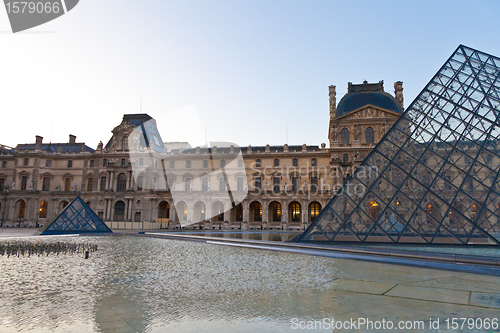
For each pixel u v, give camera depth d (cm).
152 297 1462
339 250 3052
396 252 2736
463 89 4091
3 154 11256
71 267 2308
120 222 9025
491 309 1219
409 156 3641
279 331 1009
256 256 2919
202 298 1438
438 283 1694
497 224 3062
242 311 1232
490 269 2098
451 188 3331
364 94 9444
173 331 1022
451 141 3672
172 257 2859
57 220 5722
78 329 1042
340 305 1289
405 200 3288
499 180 3256
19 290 1602
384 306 1267
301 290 1569
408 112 4088
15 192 10231
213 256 2927
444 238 2992
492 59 4381
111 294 1523
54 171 10956
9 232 6556
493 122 3619
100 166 10625
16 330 1034
